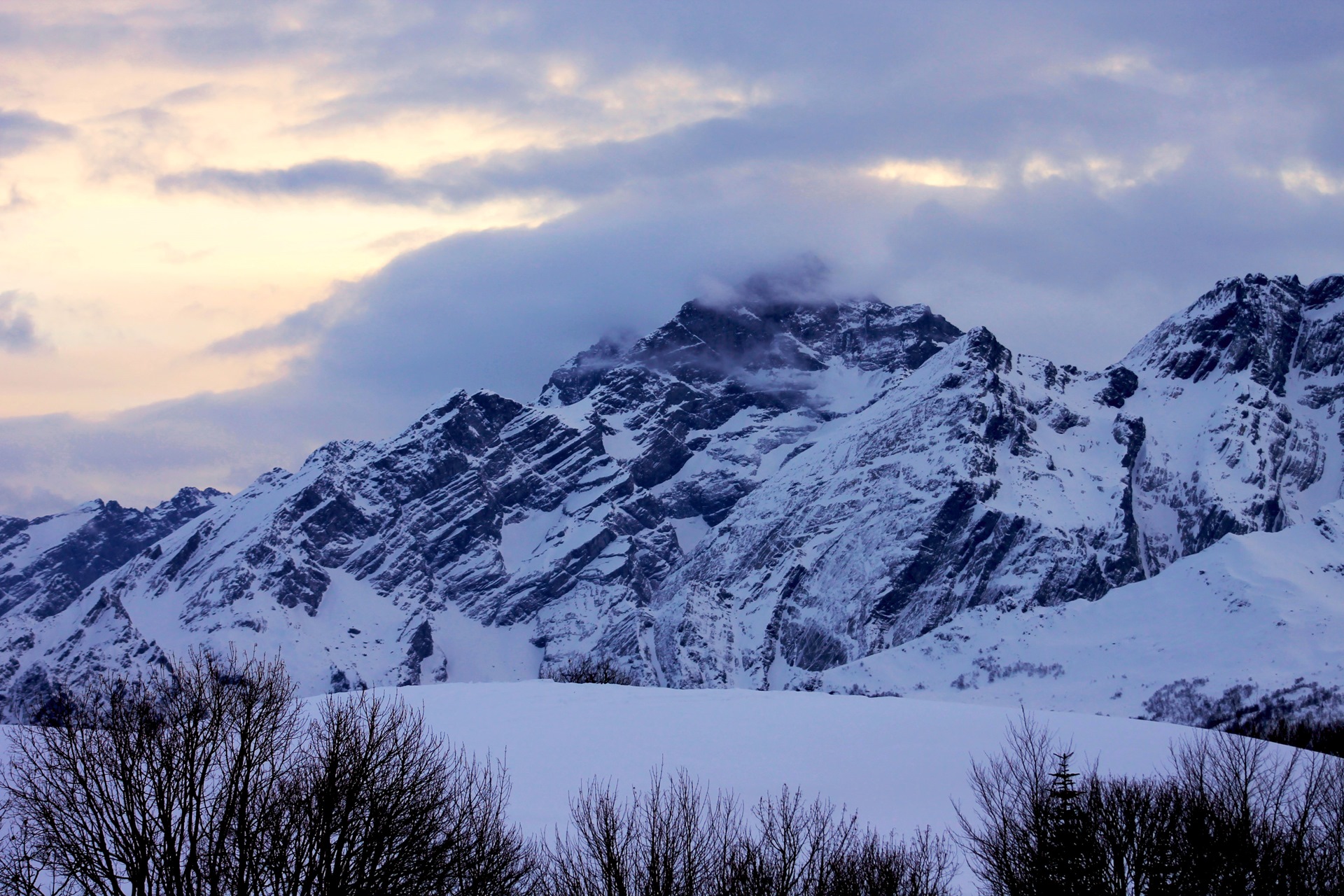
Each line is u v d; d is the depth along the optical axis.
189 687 55.91
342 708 61.91
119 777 52.06
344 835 51.28
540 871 57.06
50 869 53.62
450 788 61.00
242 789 52.44
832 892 56.03
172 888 49.81
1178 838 59.38
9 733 56.50
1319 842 61.06
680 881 56.28
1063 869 58.00
